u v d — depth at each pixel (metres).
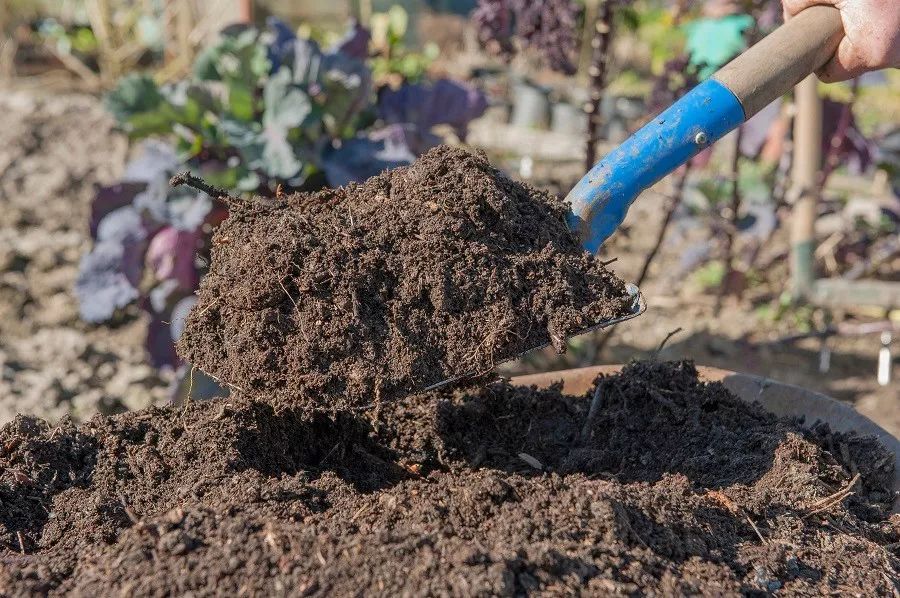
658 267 4.39
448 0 8.17
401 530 1.33
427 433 1.77
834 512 1.54
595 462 1.74
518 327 1.49
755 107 1.67
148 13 7.52
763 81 1.67
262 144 2.91
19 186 5.34
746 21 3.41
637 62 7.72
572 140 6.07
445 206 1.56
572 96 6.58
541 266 1.55
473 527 1.39
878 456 1.71
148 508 1.52
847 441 1.75
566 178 5.20
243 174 2.98
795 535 1.47
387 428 1.79
